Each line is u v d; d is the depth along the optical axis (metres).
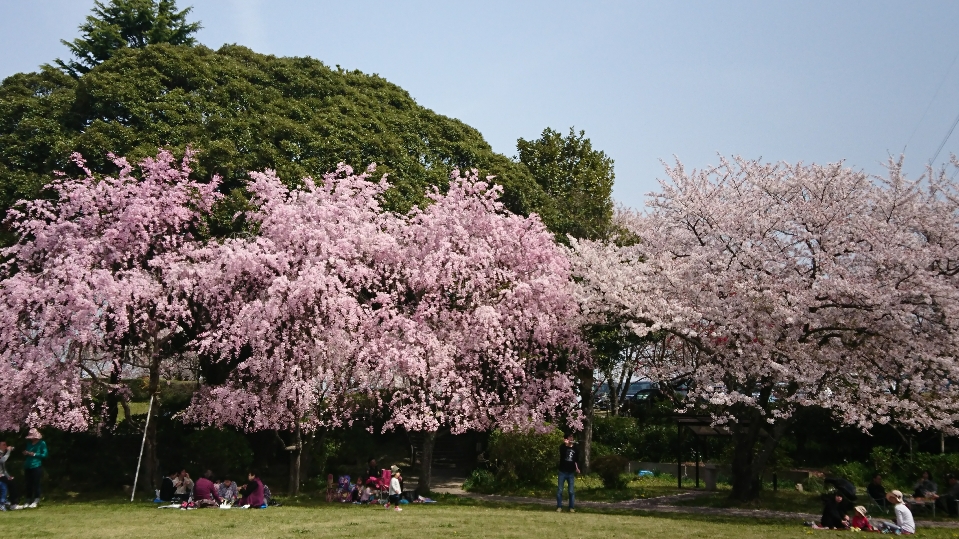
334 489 16.73
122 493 17.33
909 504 15.41
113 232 17.34
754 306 15.45
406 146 25.62
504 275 18.02
